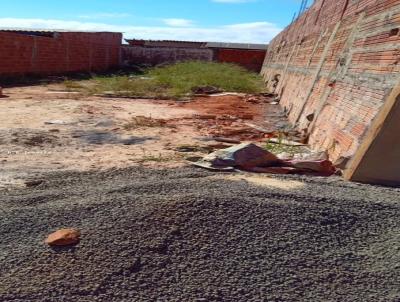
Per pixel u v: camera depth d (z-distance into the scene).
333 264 3.35
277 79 22.94
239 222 3.78
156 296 2.93
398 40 6.40
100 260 3.24
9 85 19.78
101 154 7.61
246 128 11.27
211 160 6.48
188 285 3.04
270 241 3.57
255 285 3.07
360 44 8.36
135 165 6.69
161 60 36.78
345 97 8.01
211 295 2.94
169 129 10.60
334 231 3.83
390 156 5.56
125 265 3.19
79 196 4.55
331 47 11.11
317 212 4.06
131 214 3.83
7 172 6.14
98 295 2.92
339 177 5.95
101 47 32.38
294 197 4.41
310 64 13.65
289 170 6.27
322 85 10.45
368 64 7.45
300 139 9.84
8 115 11.45
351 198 4.51
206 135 10.02
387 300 2.95
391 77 6.17
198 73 24.80
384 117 5.67
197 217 3.79
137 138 9.26
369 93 6.77
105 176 5.86
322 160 6.39
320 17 14.83
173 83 21.80
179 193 4.48
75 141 8.75
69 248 3.39
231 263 3.29
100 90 19.12
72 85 20.39
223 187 4.77
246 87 22.78
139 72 32.66
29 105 13.62
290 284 3.10
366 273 3.25
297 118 11.95
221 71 26.27
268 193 4.48
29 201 4.48
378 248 3.61
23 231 3.69
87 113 12.54
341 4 11.52
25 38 22.39
